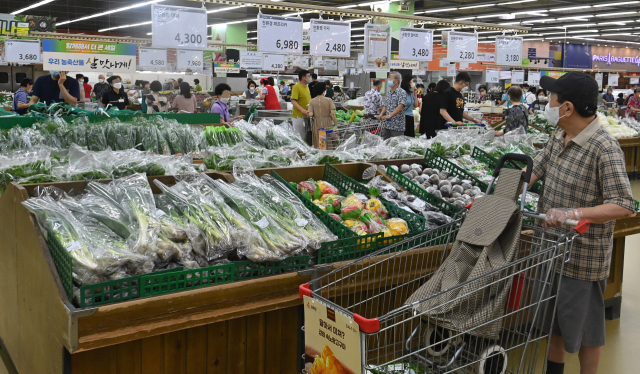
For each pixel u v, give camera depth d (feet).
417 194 10.73
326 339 5.56
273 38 22.56
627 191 6.61
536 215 6.70
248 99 42.32
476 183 11.89
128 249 6.69
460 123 20.90
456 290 6.28
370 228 8.64
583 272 7.14
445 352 6.88
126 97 35.40
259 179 9.39
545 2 62.44
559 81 6.94
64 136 12.44
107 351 6.36
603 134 6.94
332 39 24.02
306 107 27.81
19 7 71.36
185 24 21.61
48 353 6.74
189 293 6.55
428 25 76.18
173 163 9.89
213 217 7.41
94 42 31.81
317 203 9.47
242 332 7.33
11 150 11.18
